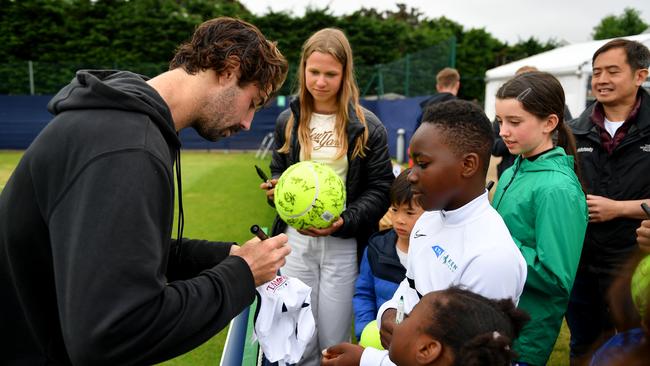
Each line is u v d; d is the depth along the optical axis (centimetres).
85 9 2714
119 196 105
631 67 267
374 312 252
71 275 103
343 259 271
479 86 3384
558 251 198
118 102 116
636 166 272
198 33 141
